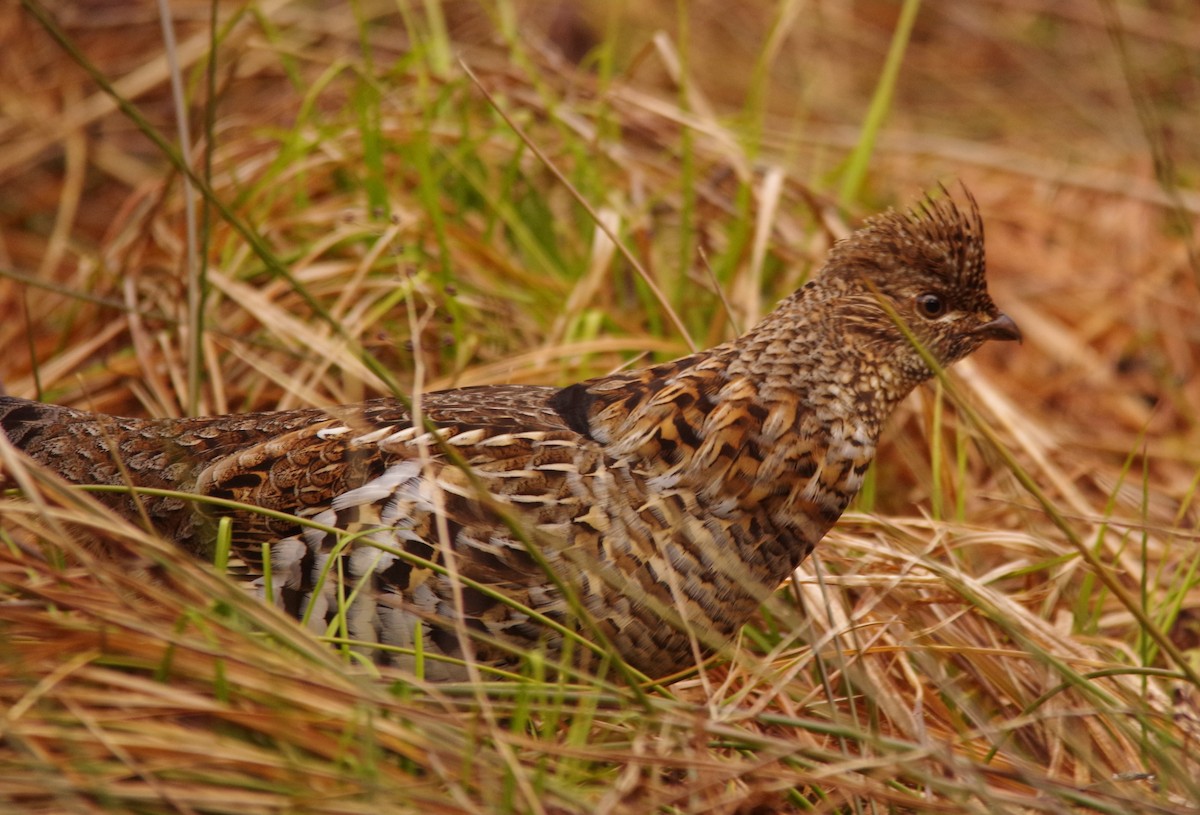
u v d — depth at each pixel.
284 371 10.01
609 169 12.02
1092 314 13.00
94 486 6.56
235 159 11.83
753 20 17.94
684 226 10.84
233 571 6.88
